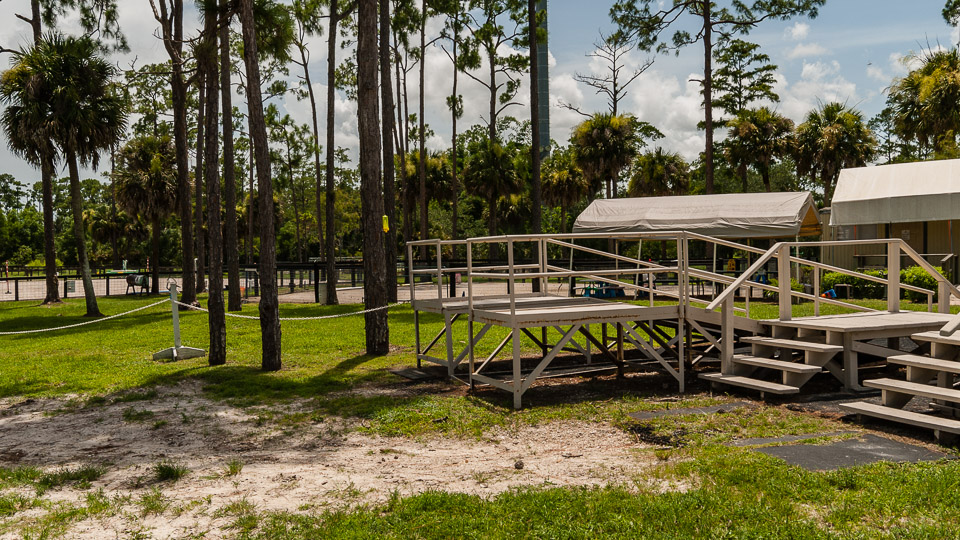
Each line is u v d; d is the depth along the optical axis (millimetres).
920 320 7719
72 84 18359
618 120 38156
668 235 8031
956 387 6371
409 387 8359
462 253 49094
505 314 7297
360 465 5195
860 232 21781
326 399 7754
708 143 31438
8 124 18375
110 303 25266
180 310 21125
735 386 7777
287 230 65750
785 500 3898
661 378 8719
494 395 7773
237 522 3908
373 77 11055
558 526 3623
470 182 40719
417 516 3871
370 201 11086
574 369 8883
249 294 28438
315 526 3807
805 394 7285
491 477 4742
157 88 30766
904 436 5441
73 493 4648
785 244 7941
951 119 25266
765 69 44594
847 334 7246
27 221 78875
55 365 10672
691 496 3963
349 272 38812
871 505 3768
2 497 4488
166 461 5414
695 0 31266
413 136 43000
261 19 14906
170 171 31141
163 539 3723
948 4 30531
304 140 41594
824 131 38000
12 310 23000
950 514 3596
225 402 7727
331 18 21031
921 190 18875
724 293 7590
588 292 21453
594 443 5680
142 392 8453
